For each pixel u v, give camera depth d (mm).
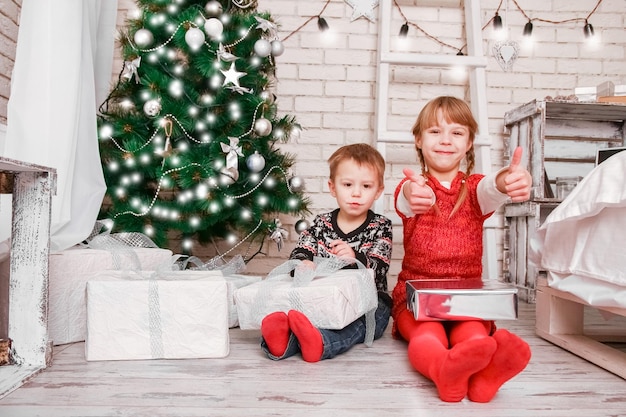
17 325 1059
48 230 1061
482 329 1026
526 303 1994
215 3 1767
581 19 2336
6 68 1717
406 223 1389
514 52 2312
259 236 2006
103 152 1808
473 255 1316
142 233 1682
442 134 1347
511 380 1007
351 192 1435
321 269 1293
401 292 1354
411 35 2314
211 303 1146
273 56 1893
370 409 842
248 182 1834
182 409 834
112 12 1936
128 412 819
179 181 1711
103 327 1120
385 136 2021
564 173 2293
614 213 1048
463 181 1329
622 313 1019
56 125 1387
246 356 1174
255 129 1810
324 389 939
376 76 2268
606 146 2301
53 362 1105
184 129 1753
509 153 2242
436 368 887
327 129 2285
